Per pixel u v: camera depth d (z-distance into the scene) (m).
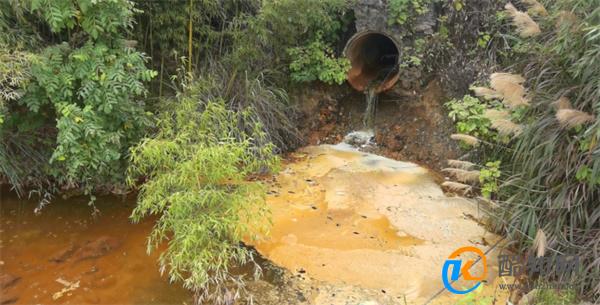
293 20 5.06
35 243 3.67
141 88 3.85
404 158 5.39
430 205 4.33
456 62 5.24
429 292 3.16
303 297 3.12
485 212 3.98
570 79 3.33
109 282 3.25
